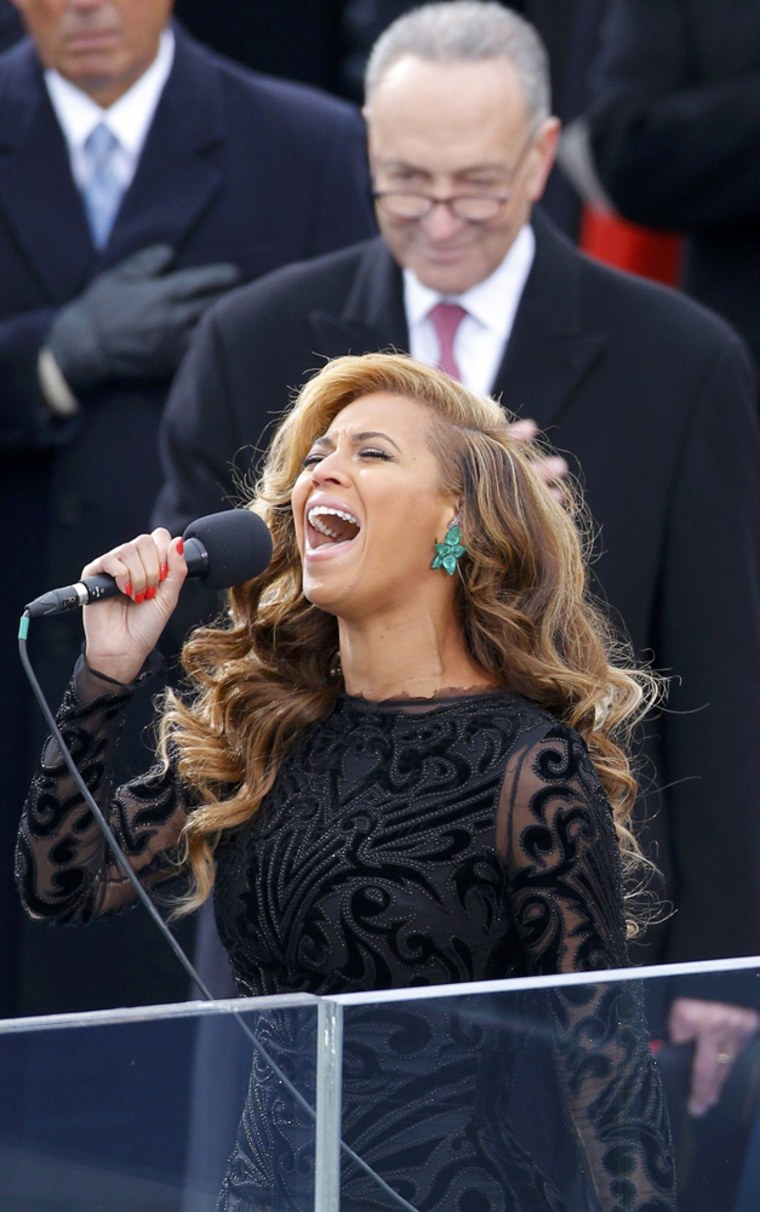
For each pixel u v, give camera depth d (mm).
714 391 13469
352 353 13750
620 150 16547
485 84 13258
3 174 16547
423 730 9453
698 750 13094
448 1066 7055
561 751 9195
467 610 9781
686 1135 7230
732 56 16391
